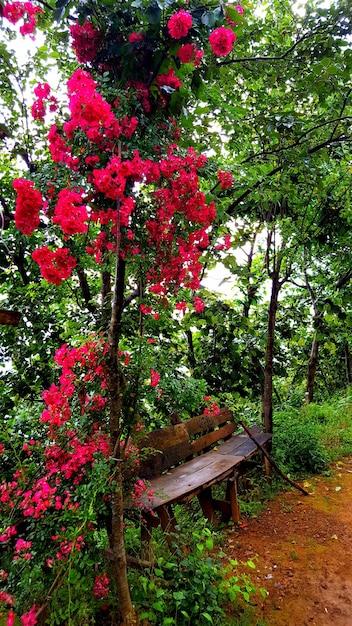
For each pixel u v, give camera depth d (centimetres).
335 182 493
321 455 461
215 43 169
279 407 637
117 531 197
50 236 279
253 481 411
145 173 173
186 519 332
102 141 168
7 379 342
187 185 183
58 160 173
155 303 221
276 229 464
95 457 209
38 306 355
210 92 283
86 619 192
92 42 185
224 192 353
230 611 241
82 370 225
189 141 227
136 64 178
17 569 193
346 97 352
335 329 557
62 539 190
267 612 243
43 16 212
